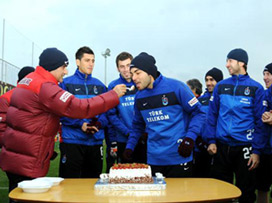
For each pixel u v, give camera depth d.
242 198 3.84
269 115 3.50
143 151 4.64
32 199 1.91
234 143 3.90
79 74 4.29
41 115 2.68
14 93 2.79
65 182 2.54
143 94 3.38
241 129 3.87
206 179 2.68
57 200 1.89
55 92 2.59
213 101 4.17
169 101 3.27
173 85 3.28
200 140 4.88
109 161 4.89
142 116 3.45
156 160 3.33
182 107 3.30
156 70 3.25
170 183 2.48
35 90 2.65
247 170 3.85
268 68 4.60
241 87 3.96
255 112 3.88
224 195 2.03
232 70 4.01
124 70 4.60
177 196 2.00
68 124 4.05
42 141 2.70
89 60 4.20
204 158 5.02
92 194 2.07
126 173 2.34
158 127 3.31
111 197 1.98
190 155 3.30
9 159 2.70
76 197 1.98
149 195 2.03
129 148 3.48
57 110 2.59
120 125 4.57
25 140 2.65
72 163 4.07
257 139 3.78
